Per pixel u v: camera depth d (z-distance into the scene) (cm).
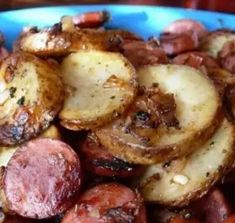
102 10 25
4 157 17
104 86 17
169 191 17
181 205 17
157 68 18
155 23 26
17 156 16
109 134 16
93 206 16
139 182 17
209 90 18
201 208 17
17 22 25
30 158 16
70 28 19
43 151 16
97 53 18
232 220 16
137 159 16
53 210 16
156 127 17
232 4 30
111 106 17
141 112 17
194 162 17
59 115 17
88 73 18
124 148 16
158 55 20
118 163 17
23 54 18
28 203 16
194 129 17
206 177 17
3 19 25
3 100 17
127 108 17
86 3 32
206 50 24
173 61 21
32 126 17
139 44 21
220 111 18
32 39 18
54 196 16
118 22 26
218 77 20
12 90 17
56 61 18
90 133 17
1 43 23
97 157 17
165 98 17
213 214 17
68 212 16
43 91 17
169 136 17
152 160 16
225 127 18
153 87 18
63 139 17
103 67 18
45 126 17
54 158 16
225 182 18
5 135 17
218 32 24
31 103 17
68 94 17
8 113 17
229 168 17
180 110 17
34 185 16
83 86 17
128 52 20
